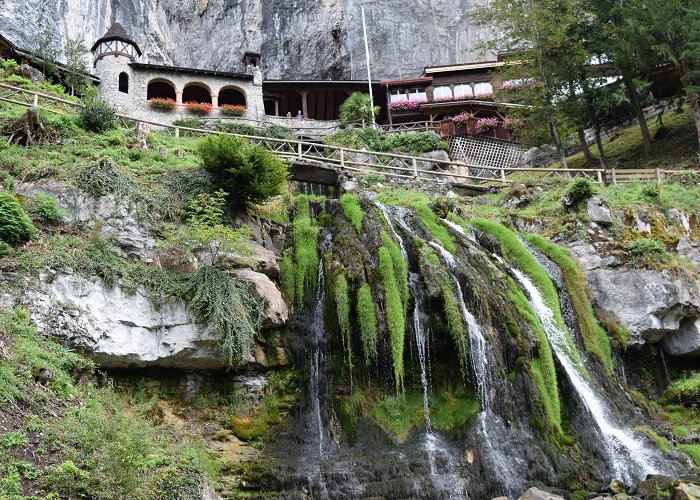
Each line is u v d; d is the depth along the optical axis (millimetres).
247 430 13758
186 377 13969
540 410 14828
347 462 13086
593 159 31625
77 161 15773
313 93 40625
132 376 13359
